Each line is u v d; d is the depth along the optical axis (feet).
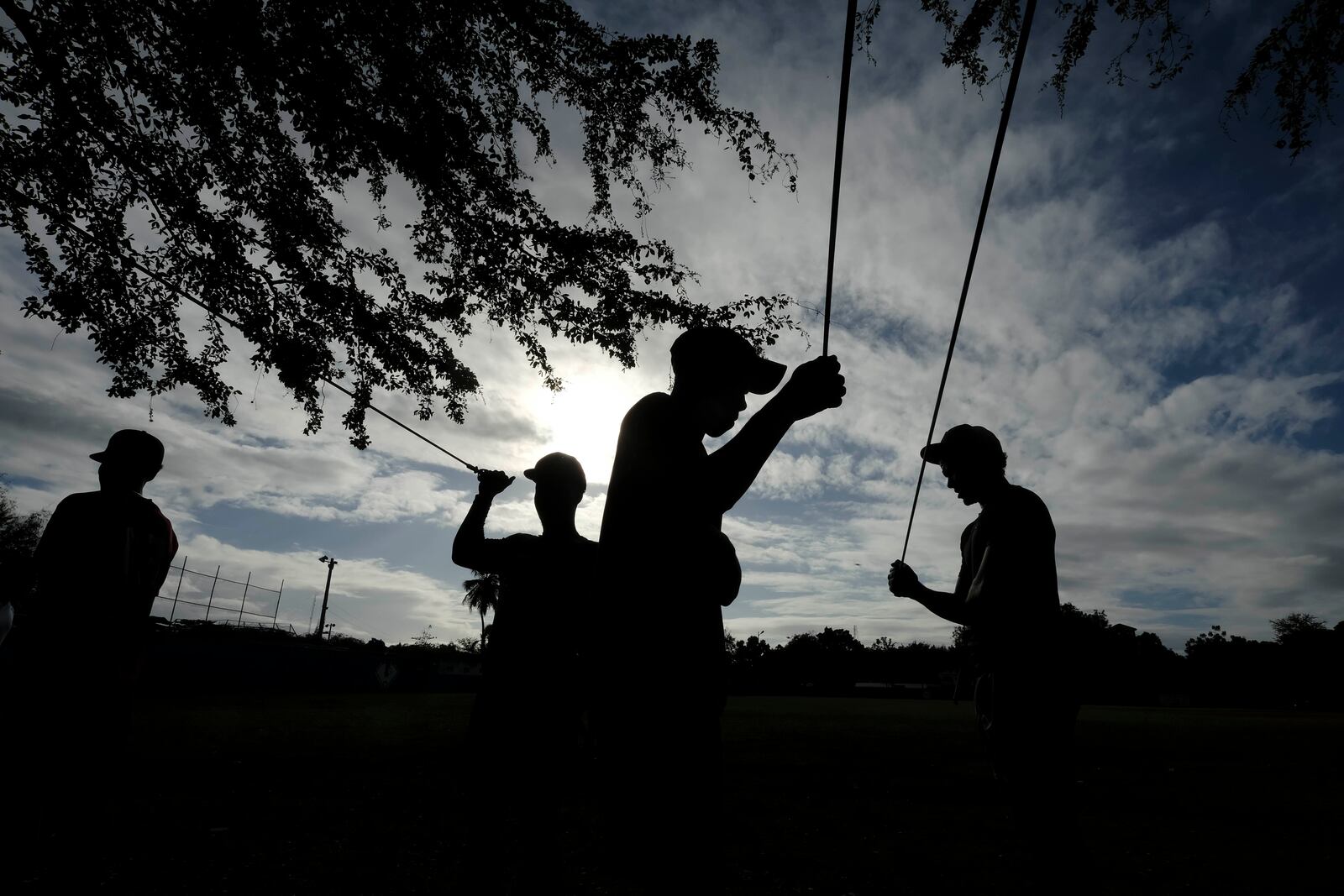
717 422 5.26
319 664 149.48
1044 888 7.50
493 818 8.98
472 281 26.89
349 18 22.56
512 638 9.48
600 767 4.71
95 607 9.59
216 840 13.64
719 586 4.64
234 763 23.86
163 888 10.69
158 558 10.36
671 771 4.33
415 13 23.25
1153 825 17.15
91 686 9.44
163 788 18.94
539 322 27.17
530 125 26.89
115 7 21.44
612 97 24.91
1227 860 13.83
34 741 9.16
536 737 9.05
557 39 24.14
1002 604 8.05
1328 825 17.21
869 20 16.34
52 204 24.25
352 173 25.26
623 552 4.66
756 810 18.35
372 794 18.76
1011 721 7.84
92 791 9.49
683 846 4.29
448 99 25.43
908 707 119.75
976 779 24.12
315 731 37.99
